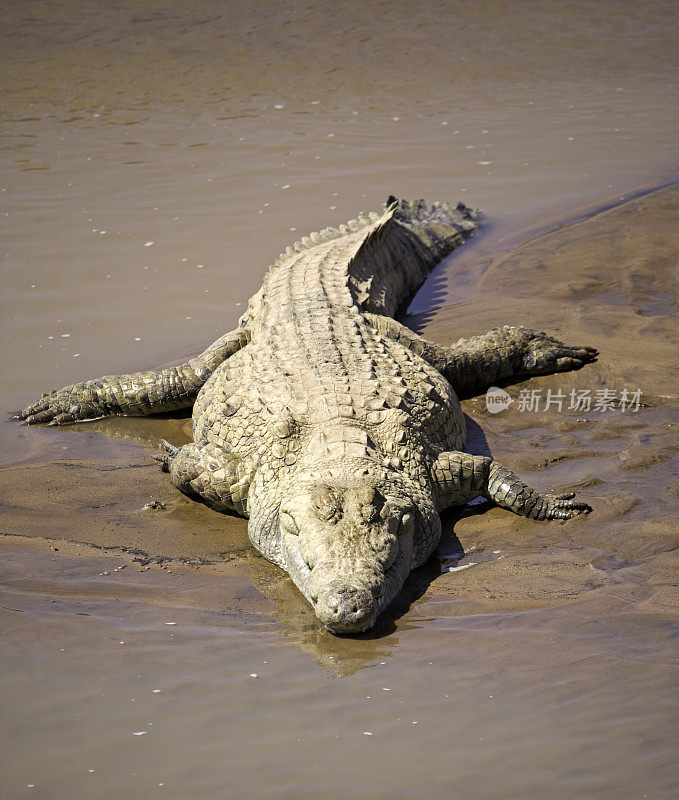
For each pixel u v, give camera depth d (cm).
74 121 5775
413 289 3816
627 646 1655
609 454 2477
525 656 1642
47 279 3712
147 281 3706
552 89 6316
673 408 2733
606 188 4653
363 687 1571
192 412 2858
